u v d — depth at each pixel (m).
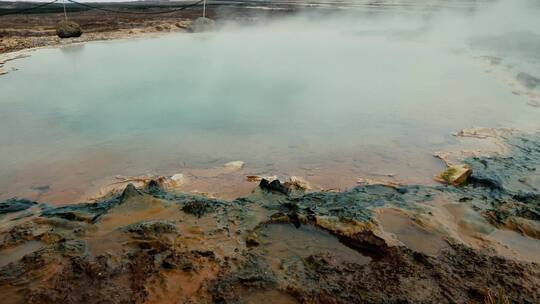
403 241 2.41
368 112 5.60
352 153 4.15
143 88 7.14
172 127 5.07
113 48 11.91
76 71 8.62
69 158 4.09
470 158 3.87
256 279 2.05
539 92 6.20
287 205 2.90
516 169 3.53
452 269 2.12
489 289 1.95
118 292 1.95
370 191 3.18
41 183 3.52
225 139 4.62
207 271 2.12
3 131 4.93
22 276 2.07
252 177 3.59
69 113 5.68
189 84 7.39
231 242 2.41
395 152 4.14
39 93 6.82
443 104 5.87
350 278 2.06
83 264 2.15
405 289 1.96
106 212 2.76
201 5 31.94
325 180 3.53
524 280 2.01
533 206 2.79
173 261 2.19
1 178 3.62
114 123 5.25
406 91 6.70
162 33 15.64
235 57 10.15
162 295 1.94
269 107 5.93
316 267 2.17
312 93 6.68
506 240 2.41
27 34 14.45
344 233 2.48
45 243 2.42
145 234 2.45
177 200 3.01
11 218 2.84
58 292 1.95
